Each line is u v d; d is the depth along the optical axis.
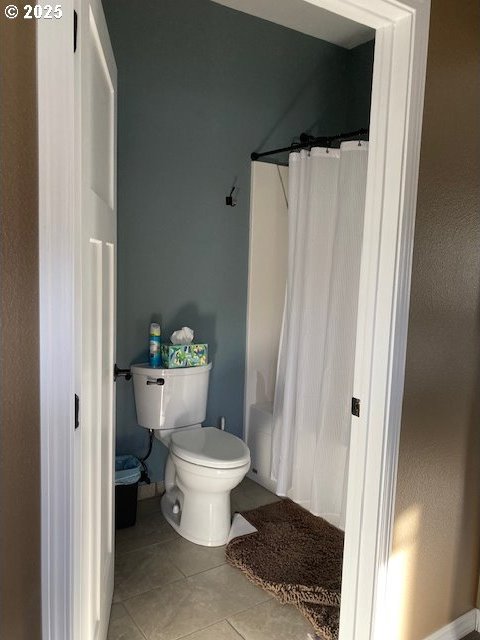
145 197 2.65
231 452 2.39
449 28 1.48
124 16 2.49
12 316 0.91
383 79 1.43
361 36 3.11
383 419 1.50
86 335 1.17
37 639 1.01
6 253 0.89
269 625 1.92
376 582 1.57
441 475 1.74
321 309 2.56
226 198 2.91
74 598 1.04
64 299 0.94
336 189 2.49
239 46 2.85
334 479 2.56
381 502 1.54
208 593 2.08
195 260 2.85
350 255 2.38
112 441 1.85
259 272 3.08
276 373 3.05
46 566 1.00
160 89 2.63
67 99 0.91
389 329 1.47
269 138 3.03
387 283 1.46
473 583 1.95
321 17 2.88
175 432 2.62
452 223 1.60
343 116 3.33
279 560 2.27
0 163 0.87
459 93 1.54
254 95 2.94
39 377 0.95
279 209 3.11
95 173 1.31
